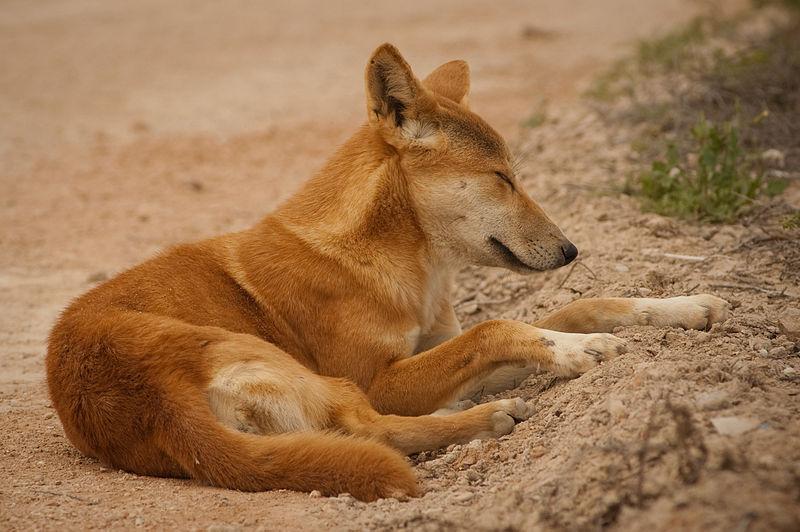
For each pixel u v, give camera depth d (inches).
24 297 902.4
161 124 1486.2
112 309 565.0
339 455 491.5
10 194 1216.8
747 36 1316.4
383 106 607.5
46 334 816.9
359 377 590.6
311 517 457.4
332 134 1396.4
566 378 572.1
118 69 1802.4
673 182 828.0
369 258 600.4
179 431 506.3
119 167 1309.1
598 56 1737.2
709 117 1013.2
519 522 424.8
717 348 546.9
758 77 1068.5
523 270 634.2
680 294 653.3
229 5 2351.1
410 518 444.8
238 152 1350.9
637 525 389.4
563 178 960.3
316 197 624.7
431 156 615.5
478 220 621.0
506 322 580.7
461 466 520.4
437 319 653.3
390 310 597.9
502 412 547.5
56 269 976.3
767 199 808.3
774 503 371.6
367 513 460.4
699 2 1774.1
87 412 529.3
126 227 1090.7
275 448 496.1
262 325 594.9
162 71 1784.0
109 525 458.3
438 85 690.2
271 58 1851.6
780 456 401.1
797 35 1251.8
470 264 641.6
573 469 445.4
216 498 484.4
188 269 601.3
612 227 802.2
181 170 1286.9
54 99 1614.2
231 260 615.2
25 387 705.0
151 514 468.4
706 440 420.8
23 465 552.7
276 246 612.1
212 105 1569.9
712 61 1225.4
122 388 522.6
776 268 680.4
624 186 880.9
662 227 771.4
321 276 594.9
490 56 1777.8
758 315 598.2
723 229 762.8
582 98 1284.4
